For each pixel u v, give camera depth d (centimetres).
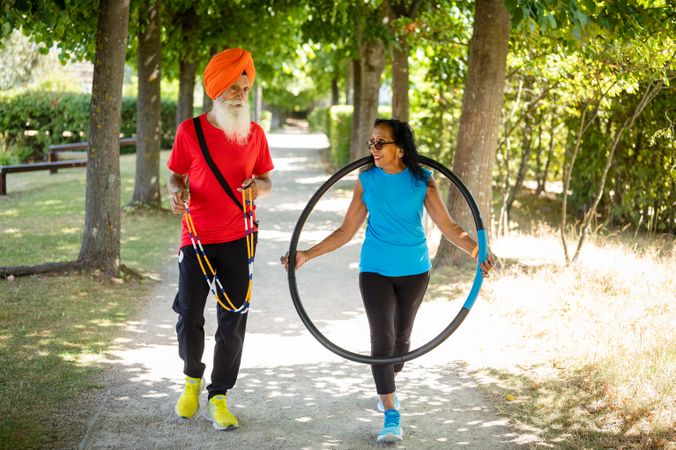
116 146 719
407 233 378
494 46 771
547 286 691
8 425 380
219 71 369
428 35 995
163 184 1553
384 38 1150
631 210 1025
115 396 430
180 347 397
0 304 614
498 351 526
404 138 372
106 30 694
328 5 1267
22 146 2231
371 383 470
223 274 392
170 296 686
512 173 1421
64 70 2680
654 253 820
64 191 1419
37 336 538
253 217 389
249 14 1348
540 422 400
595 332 547
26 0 618
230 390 451
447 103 1293
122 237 965
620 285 687
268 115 4238
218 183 380
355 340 571
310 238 1009
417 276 383
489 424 400
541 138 1290
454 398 441
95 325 576
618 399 421
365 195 381
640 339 510
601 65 741
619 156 1044
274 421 402
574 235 953
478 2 770
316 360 517
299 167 2078
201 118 384
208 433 382
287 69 1744
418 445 372
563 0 563
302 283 761
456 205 803
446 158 1443
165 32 1332
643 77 736
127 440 370
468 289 705
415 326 597
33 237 934
